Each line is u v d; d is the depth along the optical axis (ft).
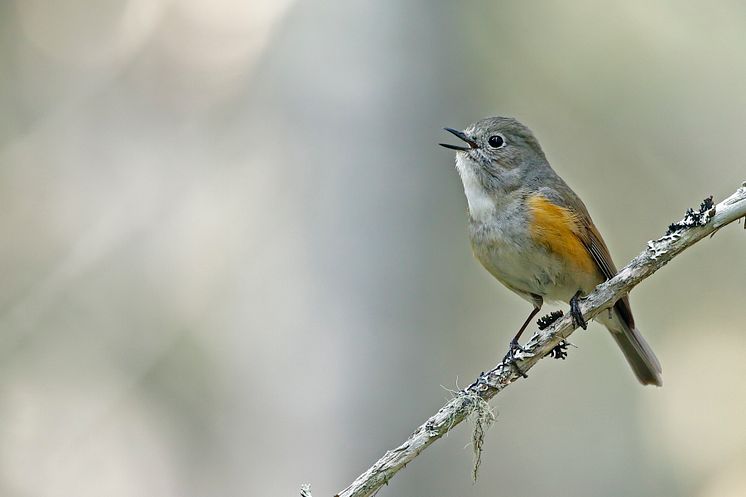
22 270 45.65
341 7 38.42
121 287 44.88
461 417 23.90
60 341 44.57
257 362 40.42
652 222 44.42
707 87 44.88
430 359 36.63
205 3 47.24
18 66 47.80
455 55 39.06
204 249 44.65
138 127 47.19
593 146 44.39
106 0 48.62
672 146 44.57
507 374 24.39
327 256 37.09
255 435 39.27
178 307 44.39
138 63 47.55
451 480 36.68
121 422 43.70
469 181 31.48
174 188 45.80
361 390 36.32
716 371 45.96
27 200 46.70
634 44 44.73
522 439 45.80
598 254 30.14
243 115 45.01
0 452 43.16
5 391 43.96
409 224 37.22
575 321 24.32
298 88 38.32
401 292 36.83
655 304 46.93
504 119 31.91
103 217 46.24
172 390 43.34
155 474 43.09
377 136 37.52
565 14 44.11
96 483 43.19
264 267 40.63
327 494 36.09
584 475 45.27
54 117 47.47
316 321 36.86
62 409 44.09
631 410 46.19
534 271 30.30
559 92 43.50
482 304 41.65
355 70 37.93
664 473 45.24
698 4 45.11
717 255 46.85
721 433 45.47
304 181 37.65
